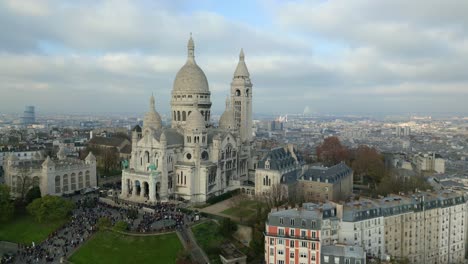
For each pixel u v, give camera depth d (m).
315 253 199.50
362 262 189.38
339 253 195.00
